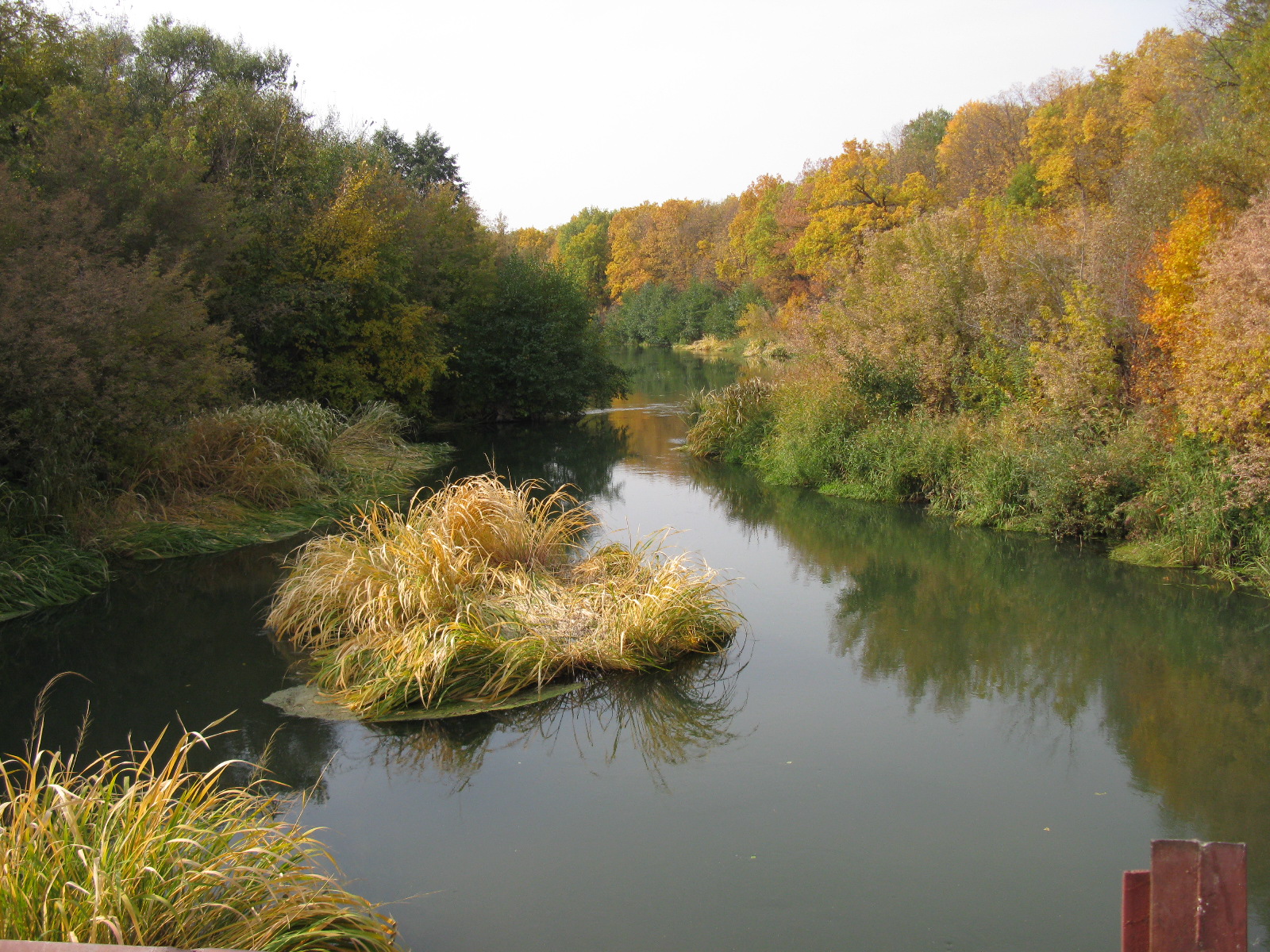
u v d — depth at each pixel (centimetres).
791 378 1736
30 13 1354
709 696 614
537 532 823
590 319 2542
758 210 5747
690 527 1130
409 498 1292
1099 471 995
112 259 1076
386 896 394
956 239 1509
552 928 371
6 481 883
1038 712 583
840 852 426
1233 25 1758
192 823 343
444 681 602
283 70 2445
